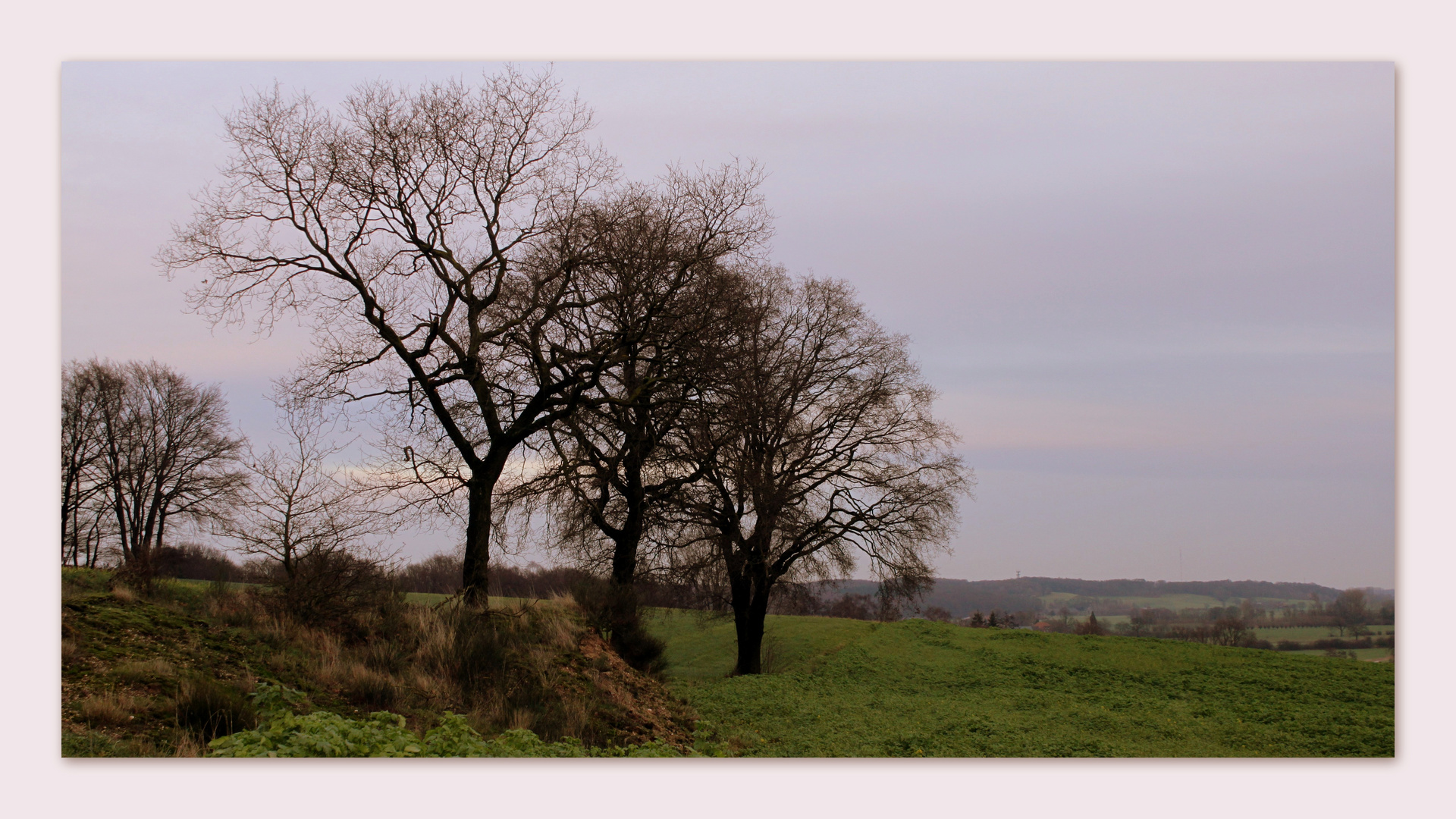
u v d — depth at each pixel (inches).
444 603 677.3
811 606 1182.3
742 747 606.5
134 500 1409.9
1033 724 767.1
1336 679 1040.2
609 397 802.8
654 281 792.3
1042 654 1214.9
